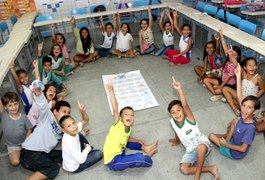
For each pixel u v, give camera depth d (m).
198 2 5.04
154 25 5.81
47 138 2.12
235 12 4.91
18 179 2.05
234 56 2.66
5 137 2.22
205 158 2.01
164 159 2.11
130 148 2.23
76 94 3.28
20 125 2.20
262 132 2.29
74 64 4.05
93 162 2.08
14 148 2.23
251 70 2.37
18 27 4.36
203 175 1.90
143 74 3.66
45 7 5.73
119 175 1.99
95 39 5.22
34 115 2.43
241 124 1.91
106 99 3.09
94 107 2.96
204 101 2.87
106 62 4.23
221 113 2.63
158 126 2.52
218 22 3.68
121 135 1.99
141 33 4.30
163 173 1.97
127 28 4.23
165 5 5.03
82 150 2.09
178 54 3.87
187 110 1.97
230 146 1.94
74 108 2.97
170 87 3.24
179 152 2.17
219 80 2.96
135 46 4.73
